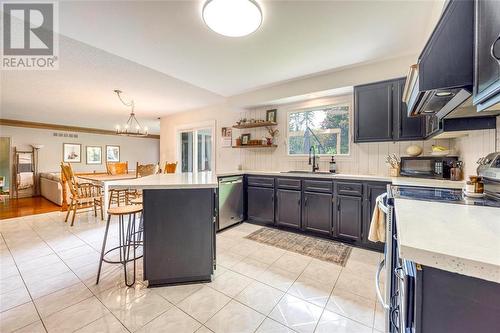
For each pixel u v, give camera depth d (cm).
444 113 155
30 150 680
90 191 461
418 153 257
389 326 114
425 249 52
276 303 165
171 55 254
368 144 310
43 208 496
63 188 464
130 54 251
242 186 367
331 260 234
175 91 389
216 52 246
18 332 137
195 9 176
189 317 150
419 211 92
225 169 475
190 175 294
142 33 210
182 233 190
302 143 375
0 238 303
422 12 180
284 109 391
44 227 353
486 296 50
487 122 156
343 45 232
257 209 357
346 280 196
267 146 390
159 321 146
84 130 783
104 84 353
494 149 151
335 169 333
